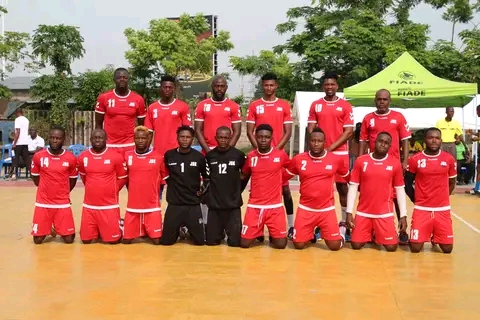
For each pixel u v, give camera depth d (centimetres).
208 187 663
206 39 3503
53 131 662
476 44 2381
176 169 655
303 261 579
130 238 671
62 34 2858
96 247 650
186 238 709
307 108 1563
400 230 660
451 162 620
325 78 680
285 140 678
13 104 3102
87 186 665
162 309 412
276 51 2852
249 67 2798
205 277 507
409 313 406
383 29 2456
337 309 414
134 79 3112
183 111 722
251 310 410
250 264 562
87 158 663
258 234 650
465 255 615
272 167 638
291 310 411
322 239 697
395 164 633
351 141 808
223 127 659
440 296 449
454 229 788
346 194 693
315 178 631
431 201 625
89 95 2909
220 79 699
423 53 2375
